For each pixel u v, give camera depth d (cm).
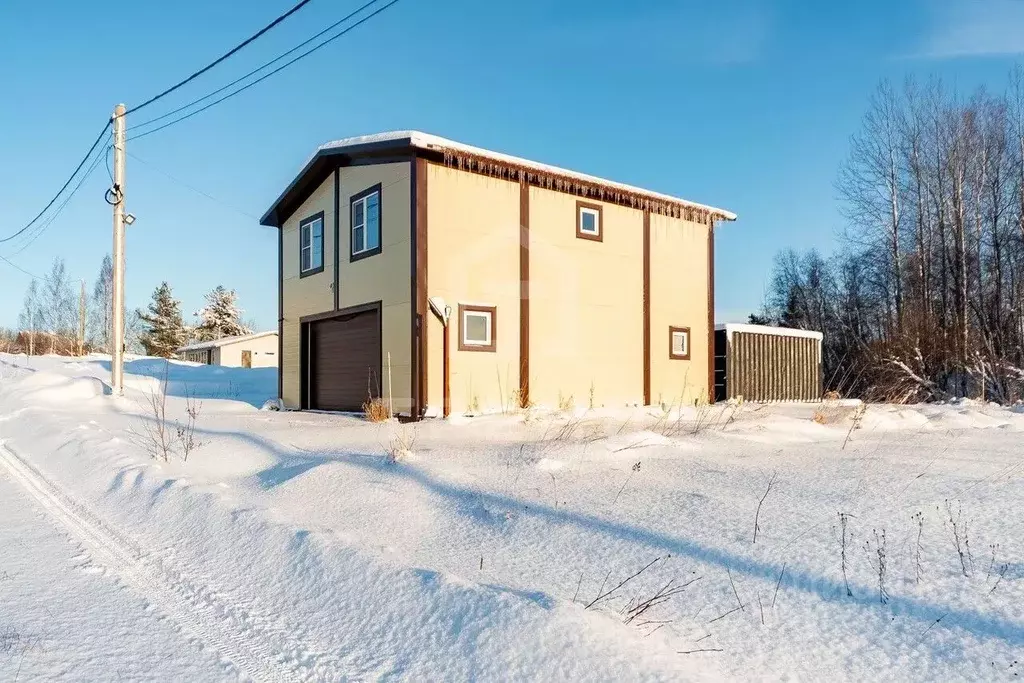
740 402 1447
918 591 352
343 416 1292
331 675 307
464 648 314
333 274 1433
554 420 1030
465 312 1241
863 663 295
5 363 2588
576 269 1402
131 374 2162
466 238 1249
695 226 1638
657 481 579
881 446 801
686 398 1587
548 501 529
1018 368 1838
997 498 503
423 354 1181
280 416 1322
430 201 1208
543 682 281
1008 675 278
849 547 409
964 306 2173
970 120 2495
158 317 5672
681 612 349
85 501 656
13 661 317
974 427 1095
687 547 422
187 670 312
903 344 2070
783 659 301
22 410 1287
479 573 416
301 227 1574
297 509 558
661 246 1561
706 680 273
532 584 394
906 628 320
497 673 292
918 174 2628
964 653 296
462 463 671
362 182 1344
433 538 486
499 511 512
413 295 1187
